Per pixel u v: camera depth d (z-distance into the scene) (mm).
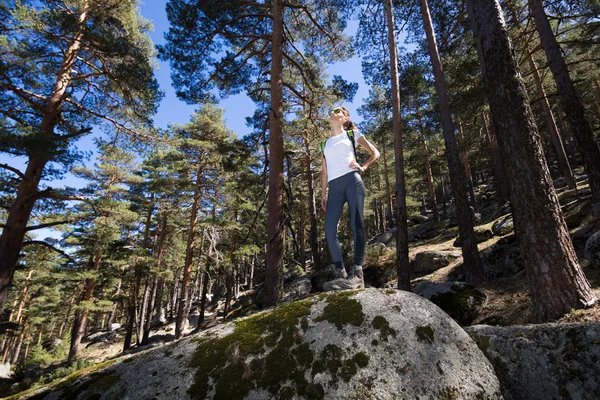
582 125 8203
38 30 8547
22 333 29844
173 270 23969
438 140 23500
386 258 13500
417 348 1474
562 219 3900
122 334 27281
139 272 18688
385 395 1283
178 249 23781
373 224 31719
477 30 4746
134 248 19859
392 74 9742
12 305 33156
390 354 1436
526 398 1617
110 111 10984
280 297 6781
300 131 17344
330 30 10570
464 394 1344
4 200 9914
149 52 11414
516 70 4285
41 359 19078
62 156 7523
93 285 18656
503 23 4484
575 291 3598
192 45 9312
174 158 17781
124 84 10320
